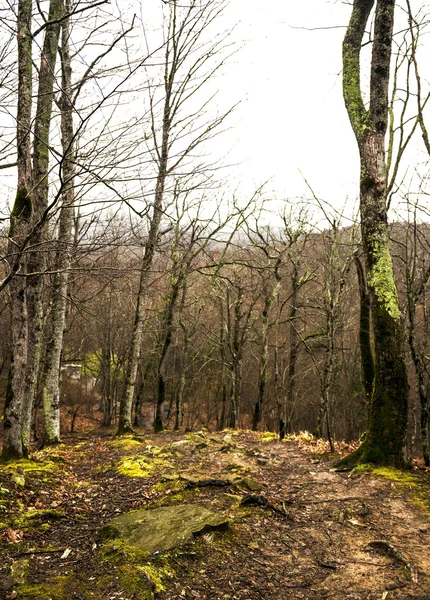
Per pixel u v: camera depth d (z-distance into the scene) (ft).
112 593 11.04
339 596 11.64
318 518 16.88
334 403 70.28
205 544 13.76
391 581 12.32
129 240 17.67
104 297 61.16
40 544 14.12
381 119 24.59
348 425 77.71
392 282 23.53
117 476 23.50
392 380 22.59
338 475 22.35
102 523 16.35
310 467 25.04
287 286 77.51
